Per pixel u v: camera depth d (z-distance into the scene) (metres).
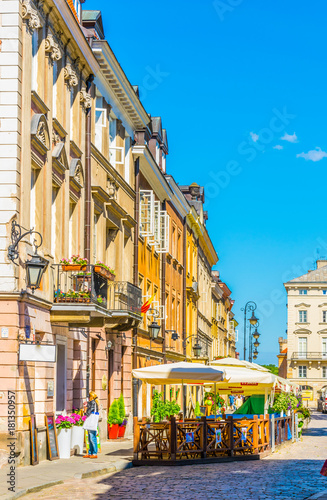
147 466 19.08
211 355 66.50
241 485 14.91
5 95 17.25
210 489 14.30
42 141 19.06
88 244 23.91
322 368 100.81
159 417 33.97
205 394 48.38
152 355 36.41
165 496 13.32
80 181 23.45
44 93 19.70
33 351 16.11
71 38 21.98
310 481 15.60
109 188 27.08
